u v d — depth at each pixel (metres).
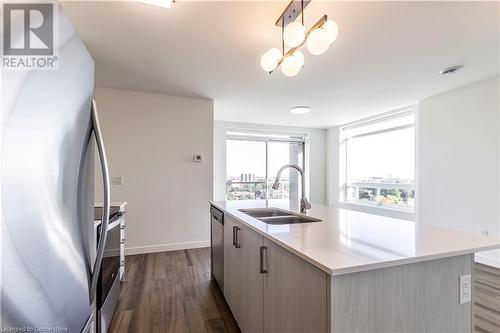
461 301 1.08
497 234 2.98
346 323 0.87
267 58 1.81
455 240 1.16
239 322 1.76
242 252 1.73
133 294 2.36
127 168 3.49
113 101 3.43
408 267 0.97
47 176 0.65
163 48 2.27
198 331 1.81
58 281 0.71
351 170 5.74
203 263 3.18
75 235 0.83
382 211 4.73
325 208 2.27
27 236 0.57
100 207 2.25
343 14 1.76
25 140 0.57
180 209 3.74
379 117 4.77
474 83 3.16
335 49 2.26
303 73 2.81
